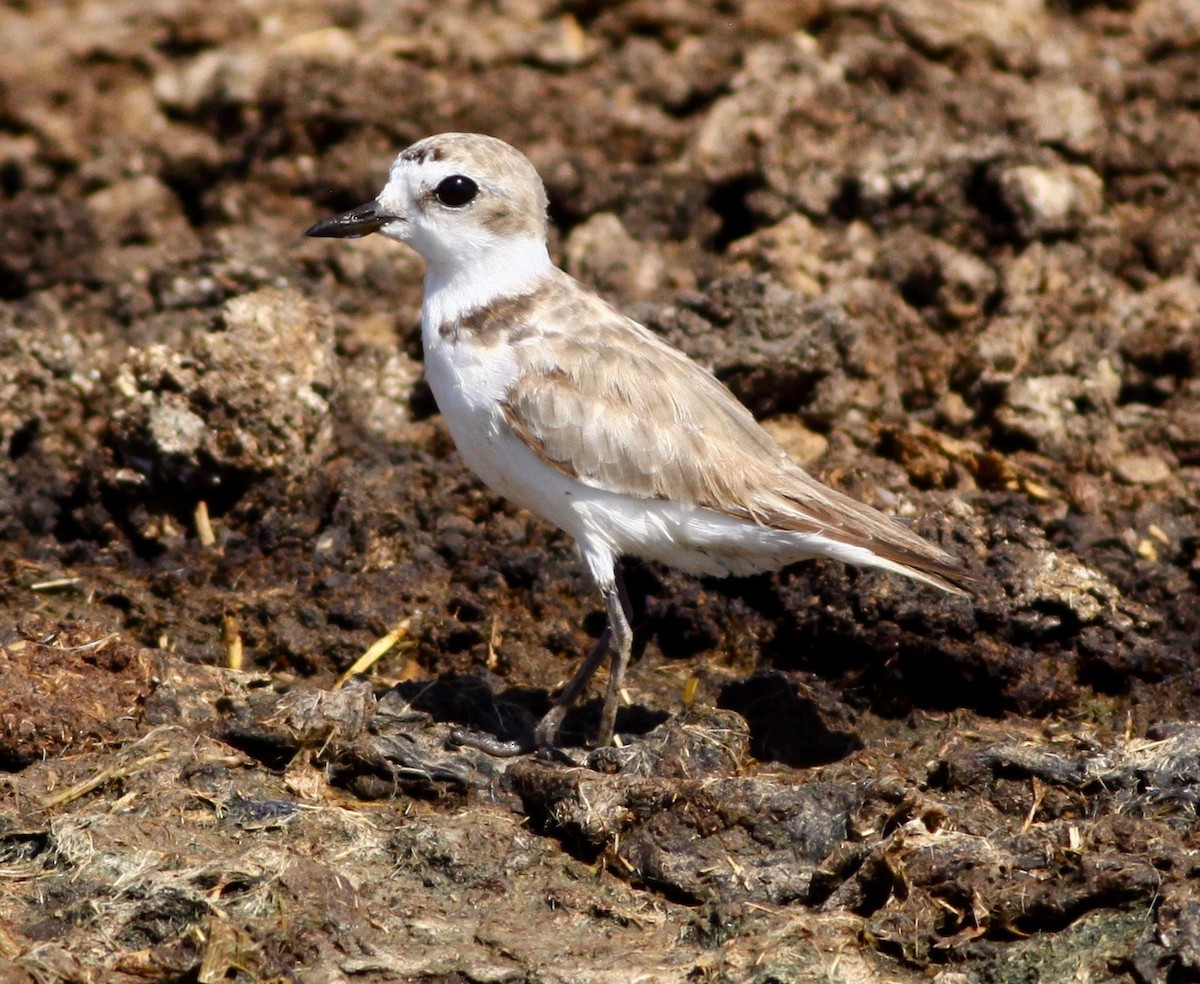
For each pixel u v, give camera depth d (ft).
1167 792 30.94
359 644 37.83
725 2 60.70
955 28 57.11
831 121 52.34
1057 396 44.42
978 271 47.96
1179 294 48.14
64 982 27.27
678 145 54.29
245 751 33.30
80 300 49.06
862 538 33.17
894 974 27.71
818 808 30.94
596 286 48.60
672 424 33.60
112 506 41.63
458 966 27.91
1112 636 36.91
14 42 62.80
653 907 29.89
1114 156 52.34
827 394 44.34
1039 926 28.25
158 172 56.08
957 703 36.83
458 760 33.32
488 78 56.95
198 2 64.03
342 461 43.01
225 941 27.71
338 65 57.00
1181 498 42.32
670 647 38.91
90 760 32.65
